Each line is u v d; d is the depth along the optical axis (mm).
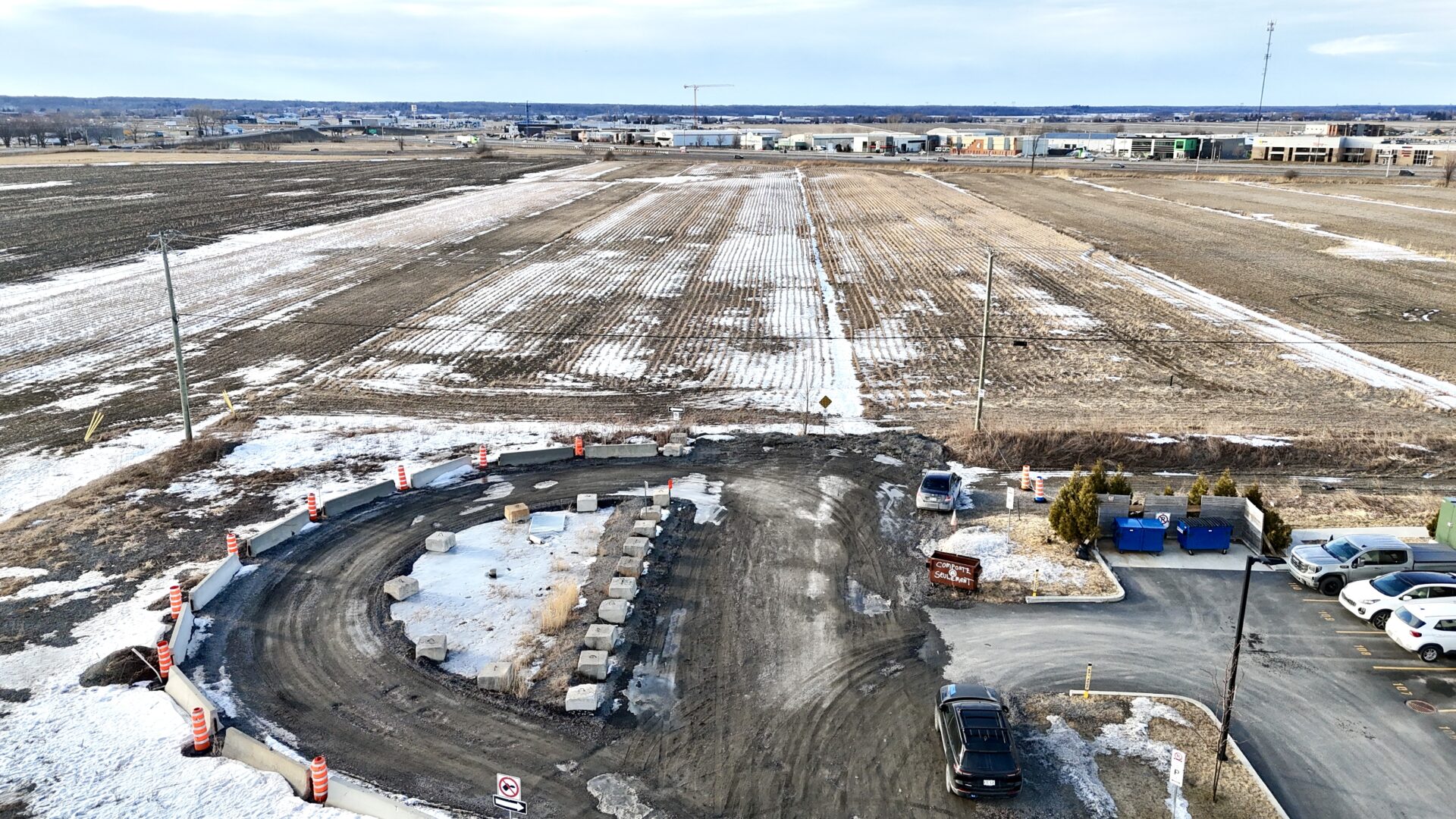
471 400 44719
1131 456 36781
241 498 33062
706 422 41438
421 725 20609
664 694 21844
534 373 48844
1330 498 32812
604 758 19656
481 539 29781
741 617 25188
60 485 34750
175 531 30312
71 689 21703
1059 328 56875
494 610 25391
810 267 76812
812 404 44125
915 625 24906
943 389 46031
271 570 27750
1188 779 19109
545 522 31031
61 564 27875
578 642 23656
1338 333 54438
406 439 39219
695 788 18797
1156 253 79312
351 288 67812
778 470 35781
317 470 35875
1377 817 18203
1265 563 28453
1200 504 30000
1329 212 100688
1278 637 24359
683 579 27219
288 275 71750
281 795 18297
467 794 18484
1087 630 24656
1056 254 79750
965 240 87312
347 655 23266
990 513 32156
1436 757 19859
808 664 23062
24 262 75750
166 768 19031
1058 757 19766
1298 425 39594
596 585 26438
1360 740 20359
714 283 70938
